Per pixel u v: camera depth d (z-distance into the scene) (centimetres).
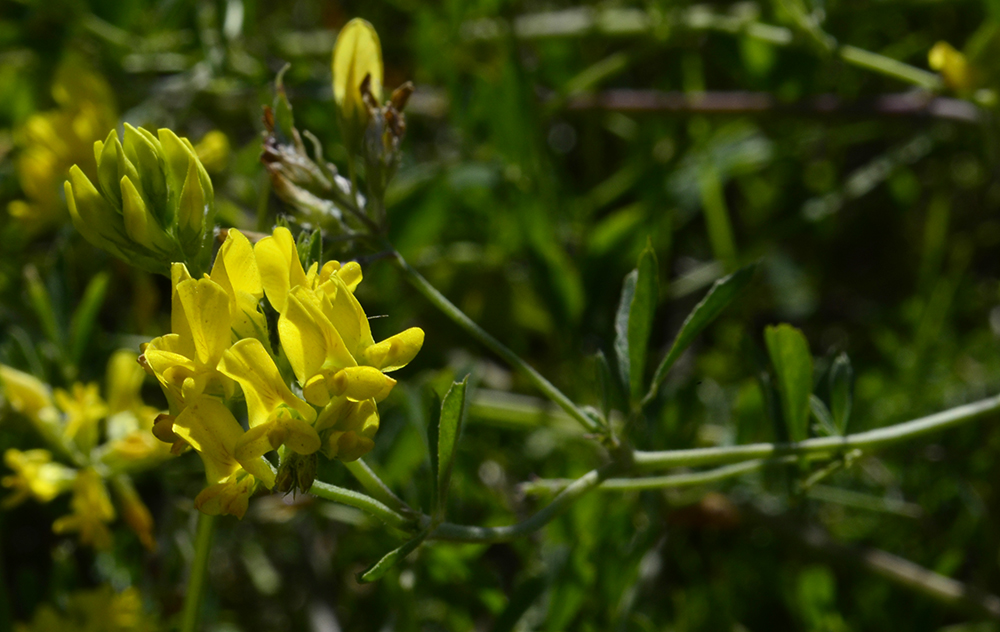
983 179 35
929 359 31
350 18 35
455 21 29
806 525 27
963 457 29
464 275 32
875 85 35
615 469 20
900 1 29
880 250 37
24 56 31
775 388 22
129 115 29
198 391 17
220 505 17
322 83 28
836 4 29
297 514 26
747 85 31
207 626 27
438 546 23
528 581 23
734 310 34
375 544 24
